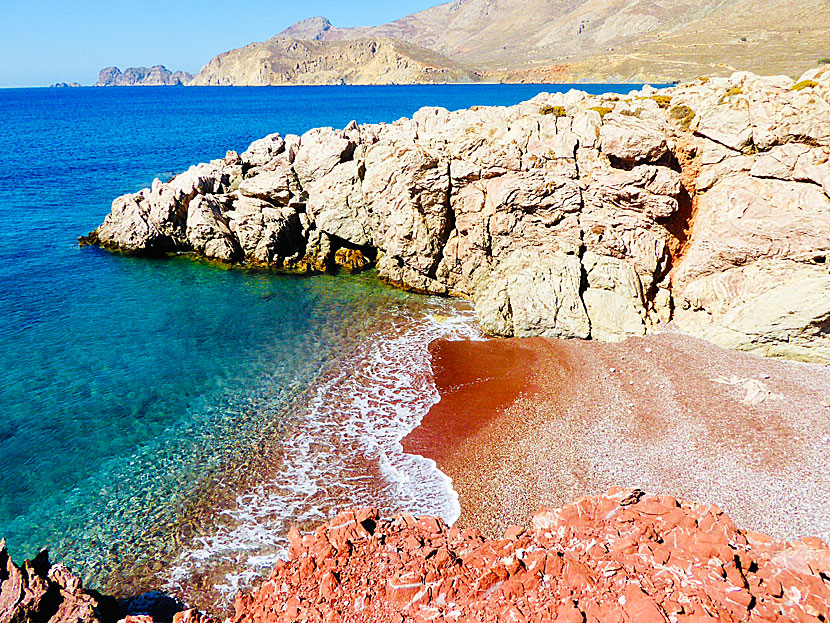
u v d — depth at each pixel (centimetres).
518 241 4312
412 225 4609
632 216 4016
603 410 3006
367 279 5103
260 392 3278
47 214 6644
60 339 3803
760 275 3553
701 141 3953
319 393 3278
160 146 11819
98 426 2919
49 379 3325
